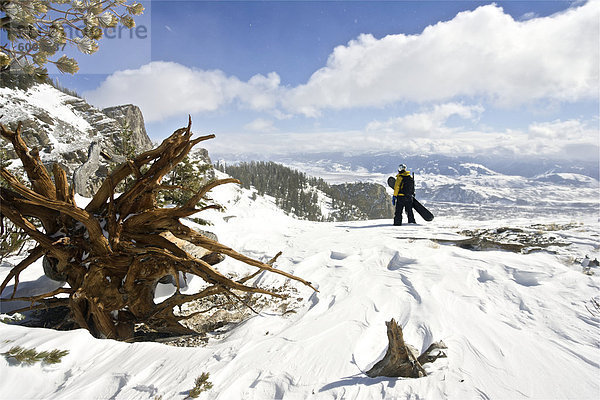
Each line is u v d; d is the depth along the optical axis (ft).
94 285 16.75
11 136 16.15
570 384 10.20
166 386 10.64
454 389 9.89
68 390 10.61
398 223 41.11
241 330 16.01
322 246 30.27
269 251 31.32
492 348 12.25
